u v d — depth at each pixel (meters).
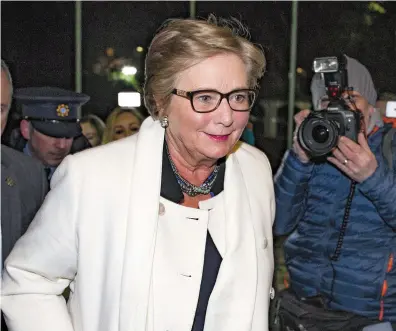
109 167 1.66
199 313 1.67
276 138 5.39
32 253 1.66
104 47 5.27
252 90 1.57
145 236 1.61
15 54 5.12
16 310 1.67
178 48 1.52
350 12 5.35
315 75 2.62
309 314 2.49
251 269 1.72
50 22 5.16
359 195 2.47
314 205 2.56
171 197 1.69
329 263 2.53
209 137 1.57
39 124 3.58
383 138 2.51
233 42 1.53
